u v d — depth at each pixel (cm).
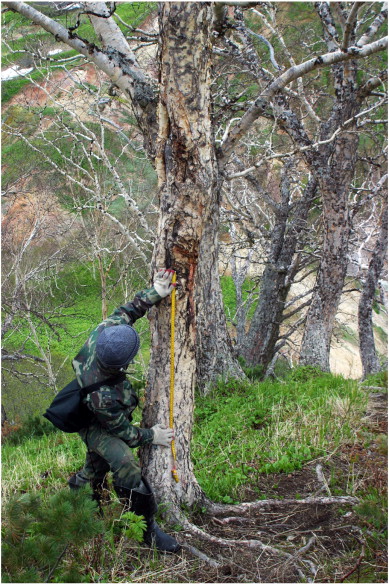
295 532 443
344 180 1085
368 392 783
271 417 717
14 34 1399
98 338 388
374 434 621
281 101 996
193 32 387
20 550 335
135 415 795
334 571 389
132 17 1362
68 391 400
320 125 1071
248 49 876
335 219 1116
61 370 1678
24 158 1590
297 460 575
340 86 1030
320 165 1074
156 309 438
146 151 625
